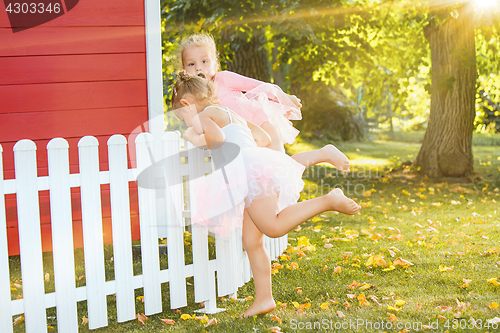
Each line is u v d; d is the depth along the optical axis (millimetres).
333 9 8102
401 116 27031
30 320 2561
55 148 2574
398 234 4953
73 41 3607
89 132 3691
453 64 8555
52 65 3572
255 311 2883
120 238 2793
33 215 2545
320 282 3523
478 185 8164
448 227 5223
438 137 8820
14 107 3510
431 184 8336
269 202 2766
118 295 2807
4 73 3469
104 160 3742
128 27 3730
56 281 2621
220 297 3406
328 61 9703
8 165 3520
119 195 2773
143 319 2914
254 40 9266
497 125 17500
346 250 4418
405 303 2998
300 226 5621
